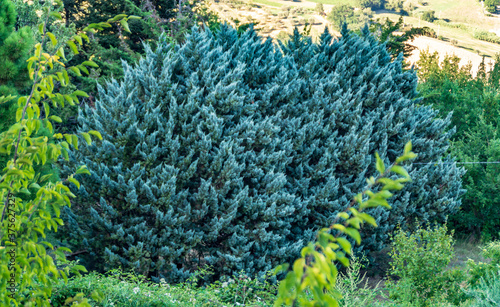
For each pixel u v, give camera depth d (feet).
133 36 114.52
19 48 32.14
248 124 50.11
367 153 57.82
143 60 52.75
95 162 45.98
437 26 632.79
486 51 516.73
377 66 65.62
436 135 69.36
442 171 67.21
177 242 45.62
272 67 57.11
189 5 124.88
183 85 53.36
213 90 50.67
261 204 48.01
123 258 43.06
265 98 54.39
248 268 46.06
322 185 57.62
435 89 109.19
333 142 57.82
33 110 11.84
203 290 35.22
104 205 43.73
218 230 46.16
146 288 30.35
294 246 49.24
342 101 60.64
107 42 111.86
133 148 47.96
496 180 78.79
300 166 55.57
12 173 10.83
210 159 48.93
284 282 6.66
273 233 51.44
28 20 67.15
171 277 44.55
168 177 45.37
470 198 81.56
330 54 67.46
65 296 24.84
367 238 59.41
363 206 7.09
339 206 55.16
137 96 51.31
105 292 26.45
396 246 46.52
